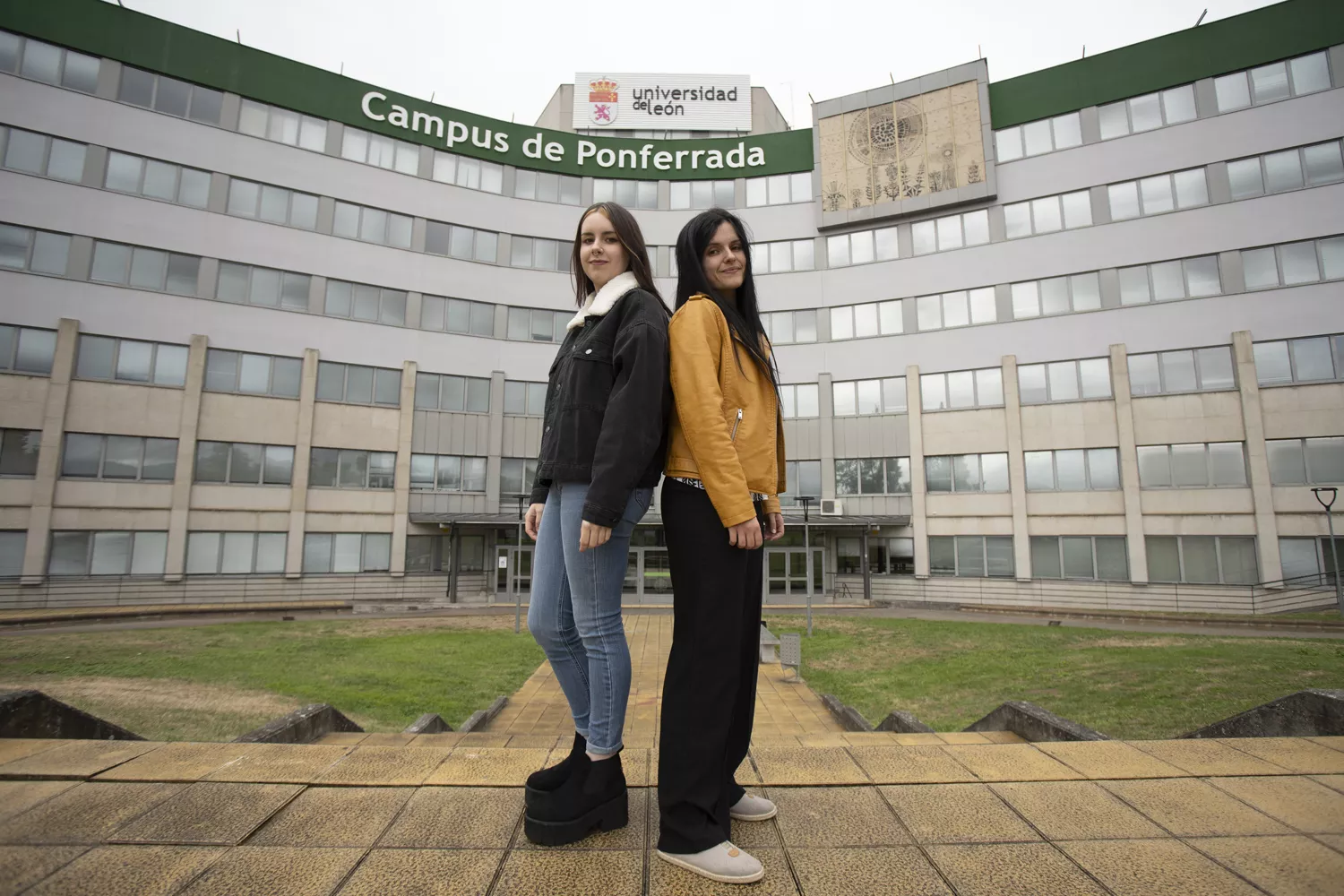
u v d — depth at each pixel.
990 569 25.38
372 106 26.88
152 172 23.27
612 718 1.87
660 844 1.72
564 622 1.94
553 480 1.97
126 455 22.28
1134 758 2.44
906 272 27.56
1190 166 23.69
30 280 21.36
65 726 3.25
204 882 1.58
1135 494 23.30
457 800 2.06
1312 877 1.63
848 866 1.69
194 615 21.00
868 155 28.23
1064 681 10.91
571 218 29.77
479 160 28.84
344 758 2.39
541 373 28.70
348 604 23.20
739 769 2.35
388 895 1.53
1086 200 25.09
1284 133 22.55
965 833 1.87
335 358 25.58
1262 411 21.94
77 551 21.44
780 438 2.22
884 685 11.23
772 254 29.39
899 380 27.34
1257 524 21.59
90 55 22.69
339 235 26.00
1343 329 21.25
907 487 26.91
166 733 7.14
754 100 35.66
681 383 1.84
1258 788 2.16
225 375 23.84
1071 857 1.74
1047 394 25.02
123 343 22.44
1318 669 10.97
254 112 24.98
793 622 20.67
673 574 1.88
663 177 30.03
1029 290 25.66
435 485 26.86
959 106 26.98
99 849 1.73
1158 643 15.02
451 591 25.80
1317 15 22.36
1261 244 22.52
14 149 21.48
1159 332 23.59
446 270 27.72
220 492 23.42
